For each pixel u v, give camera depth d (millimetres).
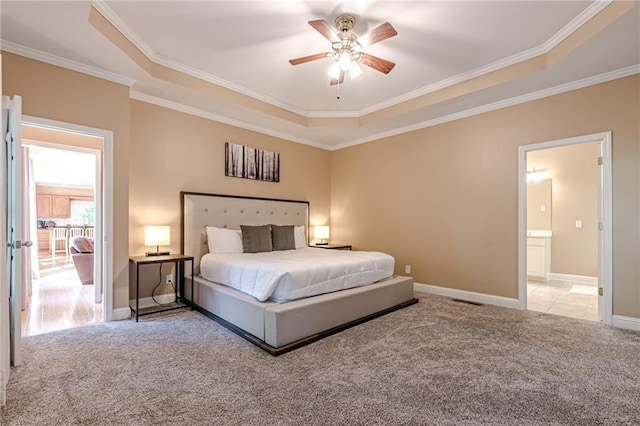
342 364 2180
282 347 2371
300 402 1729
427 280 4414
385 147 4969
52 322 3043
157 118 3676
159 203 3691
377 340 2617
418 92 3885
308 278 2771
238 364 2168
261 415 1615
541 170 5566
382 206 5000
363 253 3869
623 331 2822
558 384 1924
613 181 2973
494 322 3088
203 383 1917
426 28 2590
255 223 4621
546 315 3320
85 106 2900
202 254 3994
